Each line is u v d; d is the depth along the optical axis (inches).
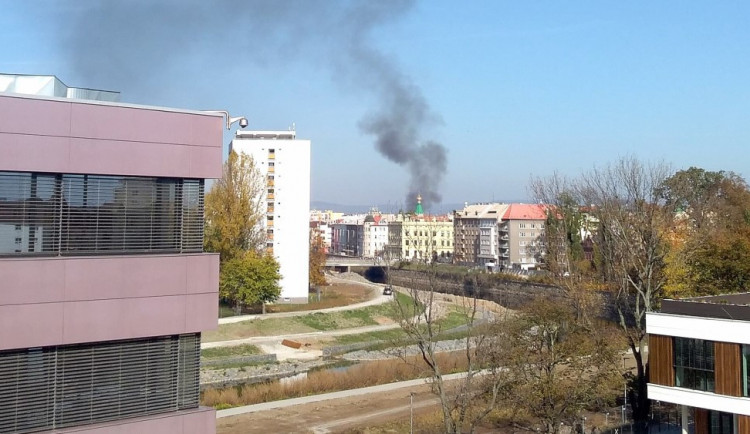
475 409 1660.9
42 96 642.8
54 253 657.6
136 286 689.0
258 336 2965.1
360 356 2751.0
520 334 1499.8
